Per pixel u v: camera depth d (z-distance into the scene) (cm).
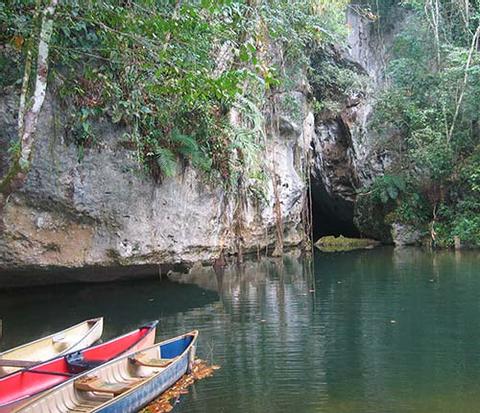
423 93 2128
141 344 679
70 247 1123
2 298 1125
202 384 592
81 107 1098
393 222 2167
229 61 1287
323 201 2648
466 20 2020
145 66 908
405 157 2202
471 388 561
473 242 1925
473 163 1952
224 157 1462
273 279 1351
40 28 744
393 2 2384
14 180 689
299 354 695
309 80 2266
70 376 566
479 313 894
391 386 571
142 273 1314
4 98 995
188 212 1338
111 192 1160
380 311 932
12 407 496
